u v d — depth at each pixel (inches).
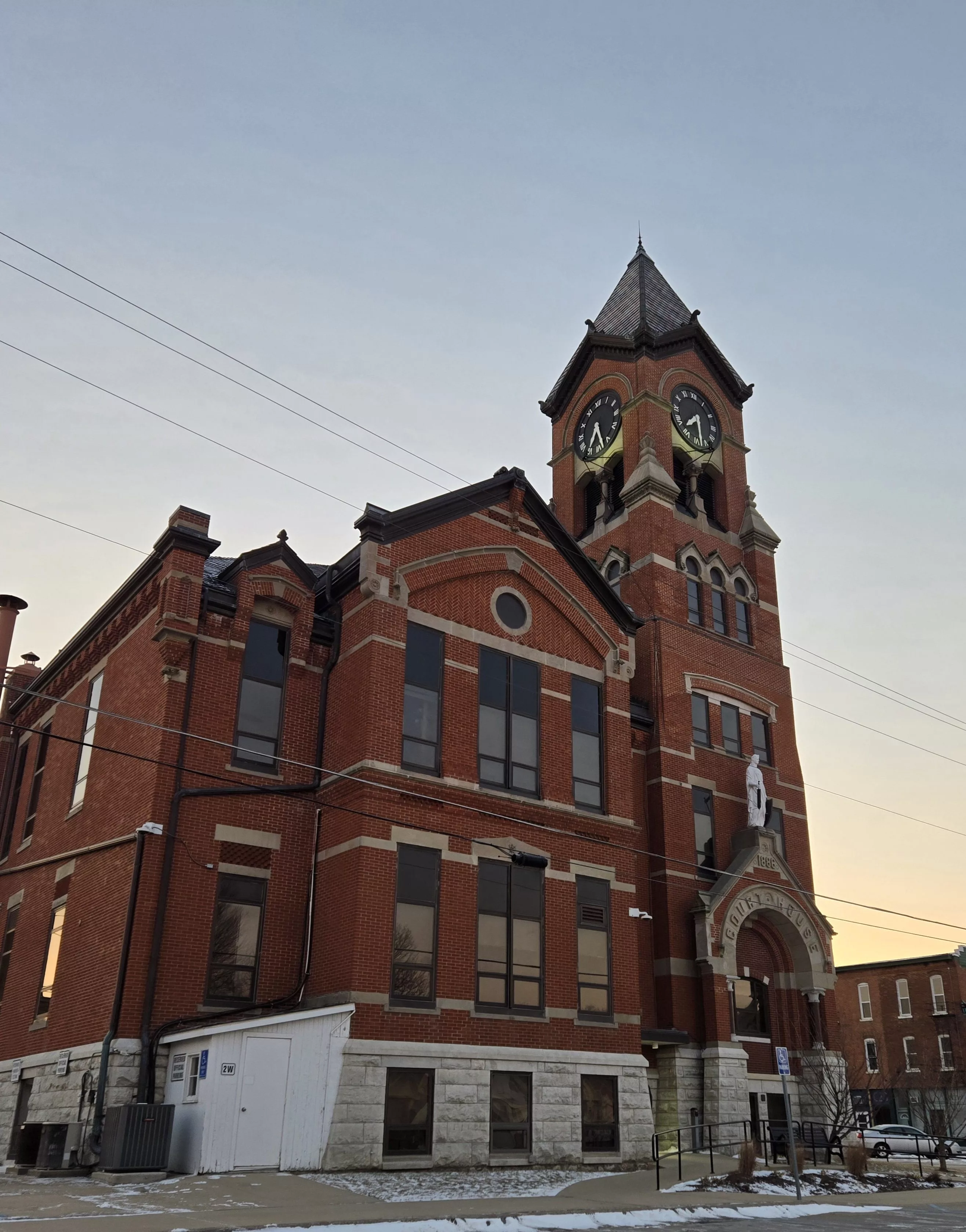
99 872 949.8
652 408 1612.9
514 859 983.6
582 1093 970.1
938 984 2539.4
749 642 1574.8
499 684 1074.7
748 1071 1264.8
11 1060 1005.2
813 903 1380.4
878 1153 1619.1
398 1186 742.5
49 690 1259.2
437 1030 893.2
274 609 1022.4
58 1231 494.3
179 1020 840.3
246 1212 585.3
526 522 1149.7
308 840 970.1
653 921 1282.0
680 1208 708.7
